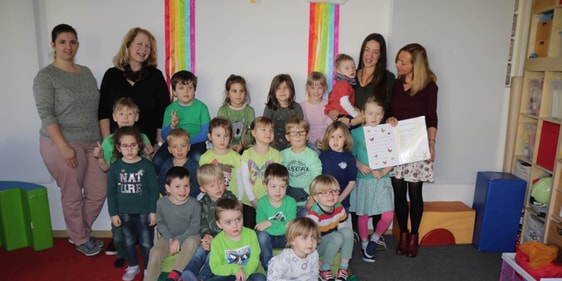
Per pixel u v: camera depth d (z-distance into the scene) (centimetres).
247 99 307
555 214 281
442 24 319
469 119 338
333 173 276
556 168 278
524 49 327
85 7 299
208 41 312
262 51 317
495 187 309
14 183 303
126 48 281
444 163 342
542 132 301
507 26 326
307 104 308
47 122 268
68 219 290
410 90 291
